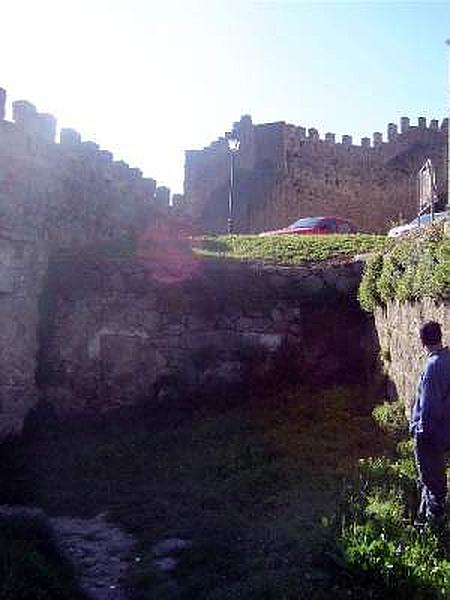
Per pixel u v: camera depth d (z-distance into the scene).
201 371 12.47
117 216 15.84
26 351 11.92
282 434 9.93
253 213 35.09
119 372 12.42
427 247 8.09
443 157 38.25
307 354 12.59
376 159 38.03
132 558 6.56
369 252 13.61
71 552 6.74
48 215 12.88
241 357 12.53
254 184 35.34
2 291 11.23
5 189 11.40
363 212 37.41
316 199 36.44
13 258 11.58
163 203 18.75
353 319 12.71
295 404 11.48
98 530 7.36
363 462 7.96
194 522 7.16
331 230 20.77
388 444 8.80
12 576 5.28
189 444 10.23
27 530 6.82
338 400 11.39
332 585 5.03
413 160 38.41
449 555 5.26
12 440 11.15
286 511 6.84
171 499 8.07
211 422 11.04
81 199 14.23
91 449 10.39
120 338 12.50
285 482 7.93
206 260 13.16
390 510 6.06
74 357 12.41
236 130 35.41
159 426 11.46
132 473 9.27
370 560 5.07
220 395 12.31
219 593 5.30
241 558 6.00
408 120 38.72
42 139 12.80
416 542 5.39
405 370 9.50
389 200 37.97
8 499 8.45
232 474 8.63
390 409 9.61
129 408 12.23
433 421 5.93
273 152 35.75
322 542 5.58
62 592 5.36
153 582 5.86
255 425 10.66
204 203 35.66
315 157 36.69
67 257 12.82
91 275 12.62
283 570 5.41
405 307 9.44
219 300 12.66
